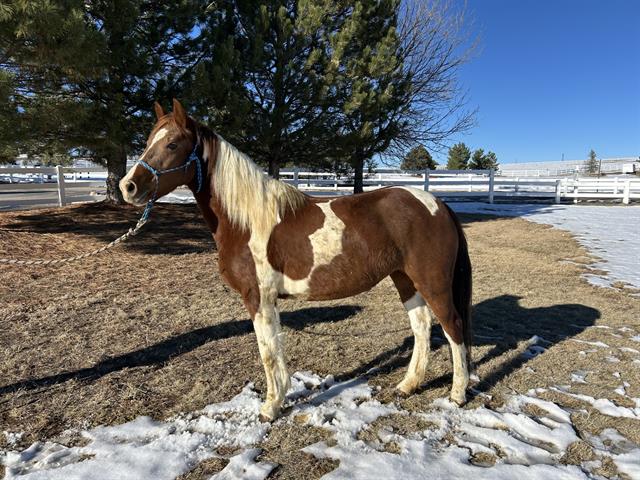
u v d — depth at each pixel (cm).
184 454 244
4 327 420
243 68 933
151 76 840
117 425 273
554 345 396
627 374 339
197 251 789
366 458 240
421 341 319
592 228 1111
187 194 1859
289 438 261
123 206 1115
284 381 283
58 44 541
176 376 336
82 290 541
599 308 499
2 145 632
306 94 957
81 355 369
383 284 610
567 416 283
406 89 1162
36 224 860
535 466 233
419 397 309
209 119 853
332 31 1051
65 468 231
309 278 277
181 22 880
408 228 279
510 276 651
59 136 782
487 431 265
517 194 2069
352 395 311
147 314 468
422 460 238
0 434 263
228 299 524
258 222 275
